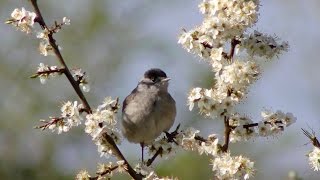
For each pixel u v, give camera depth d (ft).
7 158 72.64
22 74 75.82
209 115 31.60
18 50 76.74
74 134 71.46
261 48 32.14
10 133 73.87
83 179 31.58
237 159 30.66
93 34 80.28
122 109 45.55
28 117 74.43
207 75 62.90
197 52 32.12
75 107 31.78
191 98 31.45
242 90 31.71
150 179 32.37
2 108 74.33
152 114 44.55
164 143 35.27
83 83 33.01
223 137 33.58
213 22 31.50
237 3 31.68
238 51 32.17
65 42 79.56
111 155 32.55
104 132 32.14
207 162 60.29
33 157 72.79
